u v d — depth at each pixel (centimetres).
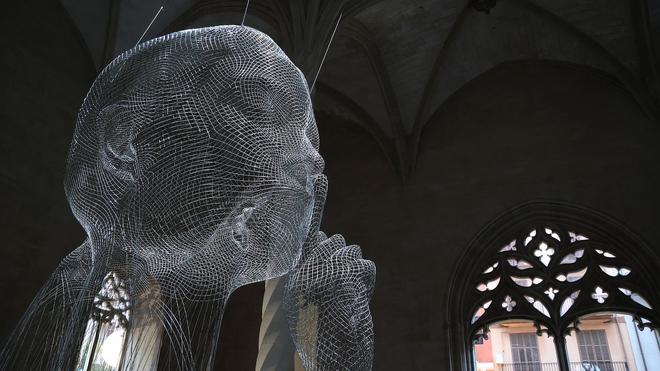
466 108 1501
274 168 248
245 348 1370
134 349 231
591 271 1196
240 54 264
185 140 230
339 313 271
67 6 1047
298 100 278
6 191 851
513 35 1434
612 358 2023
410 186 1455
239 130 241
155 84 238
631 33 1299
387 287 1331
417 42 1454
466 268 1298
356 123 1628
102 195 225
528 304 1221
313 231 290
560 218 1267
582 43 1362
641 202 1190
